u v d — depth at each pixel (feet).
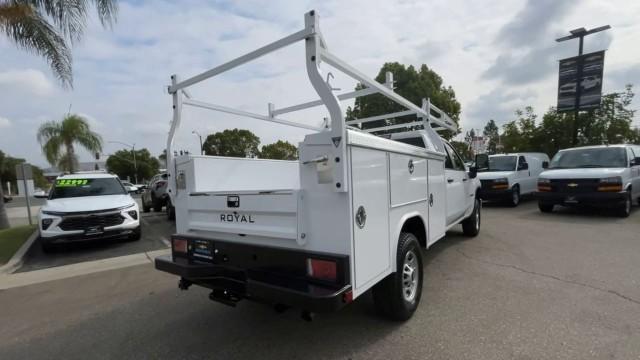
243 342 10.77
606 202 28.94
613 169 29.99
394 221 10.82
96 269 20.38
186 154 12.62
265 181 15.35
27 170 38.11
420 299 12.82
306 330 11.27
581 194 30.07
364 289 9.02
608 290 13.55
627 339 9.95
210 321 12.39
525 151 73.00
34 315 13.91
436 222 14.93
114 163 232.53
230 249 10.50
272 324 11.84
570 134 65.51
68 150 82.79
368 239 9.25
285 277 9.31
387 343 10.24
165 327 12.14
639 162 31.99
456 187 19.17
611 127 64.23
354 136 8.58
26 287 17.60
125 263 21.49
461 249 20.52
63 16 29.63
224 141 144.36
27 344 11.50
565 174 31.40
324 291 8.26
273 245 9.72
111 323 12.74
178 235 12.12
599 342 9.84
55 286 17.56
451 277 15.66
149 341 11.23
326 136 8.43
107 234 25.30
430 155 14.17
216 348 10.50
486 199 40.19
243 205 10.25
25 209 79.30
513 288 14.10
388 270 10.36
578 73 53.31
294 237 9.15
